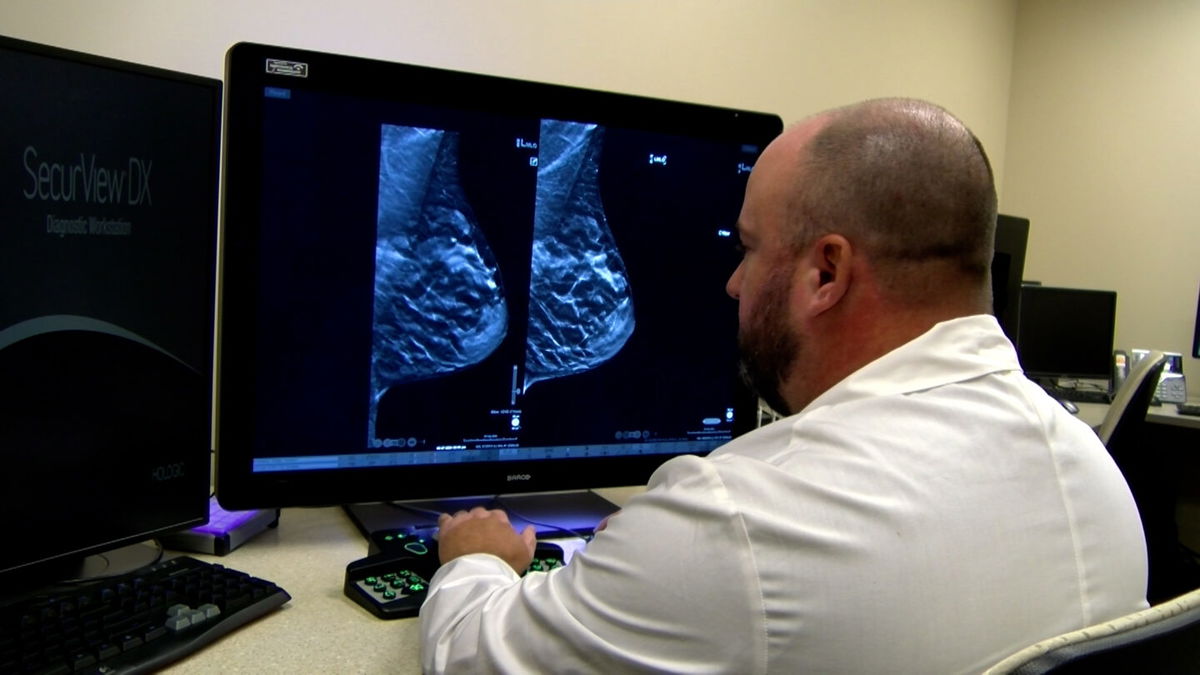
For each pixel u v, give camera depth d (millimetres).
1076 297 3719
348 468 1177
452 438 1229
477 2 1749
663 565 672
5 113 867
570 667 704
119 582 917
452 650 775
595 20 1978
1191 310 3832
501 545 980
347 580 1014
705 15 2254
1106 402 3572
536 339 1262
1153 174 3881
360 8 1590
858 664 633
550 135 1229
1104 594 691
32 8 1283
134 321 1003
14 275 887
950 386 747
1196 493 3689
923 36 3170
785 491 670
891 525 648
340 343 1150
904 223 776
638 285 1320
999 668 540
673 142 1311
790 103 2570
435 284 1190
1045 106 4086
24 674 723
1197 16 3752
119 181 973
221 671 820
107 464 988
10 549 904
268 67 1067
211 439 1225
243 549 1154
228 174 1064
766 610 640
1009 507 677
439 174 1174
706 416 1398
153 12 1386
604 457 1331
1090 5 3955
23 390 905
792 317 838
